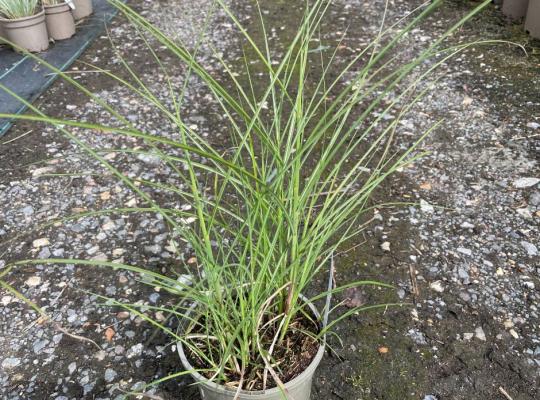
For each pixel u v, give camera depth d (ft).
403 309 2.32
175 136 3.56
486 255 2.57
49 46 4.71
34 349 2.22
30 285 2.51
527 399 1.96
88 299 2.43
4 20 4.39
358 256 2.60
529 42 4.35
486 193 2.95
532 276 2.45
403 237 2.69
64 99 4.00
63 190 3.11
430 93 3.84
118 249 2.70
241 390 1.58
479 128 3.46
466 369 2.07
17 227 2.86
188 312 1.78
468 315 2.29
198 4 5.43
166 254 2.66
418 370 2.08
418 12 5.02
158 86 4.12
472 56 4.25
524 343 2.15
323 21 4.99
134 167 3.28
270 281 1.65
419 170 3.15
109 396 2.03
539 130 3.39
